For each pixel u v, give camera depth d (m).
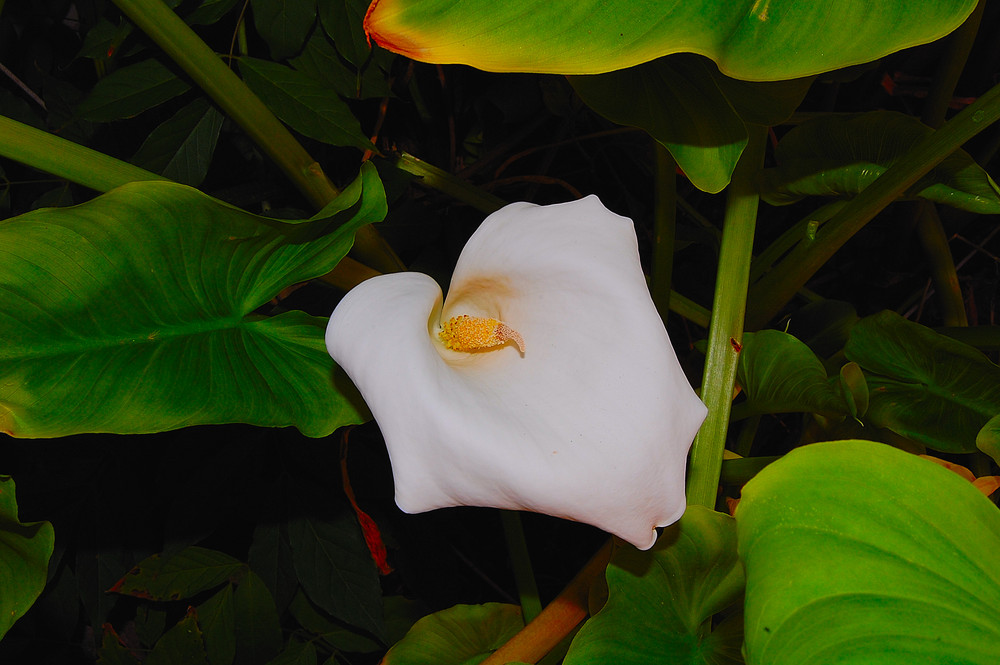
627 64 0.60
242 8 0.83
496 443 0.58
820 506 0.64
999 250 1.26
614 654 0.66
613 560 0.68
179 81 0.81
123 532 0.91
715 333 0.77
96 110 0.80
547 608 0.76
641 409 0.59
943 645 0.61
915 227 1.12
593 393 0.59
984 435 0.74
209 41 0.92
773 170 0.91
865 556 0.63
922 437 0.85
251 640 0.91
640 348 0.60
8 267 0.63
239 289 0.70
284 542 0.91
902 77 1.23
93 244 0.64
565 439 0.59
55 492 0.90
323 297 0.93
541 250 0.62
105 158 0.69
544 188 1.27
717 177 0.70
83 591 0.90
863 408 0.77
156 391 0.67
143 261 0.65
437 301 0.64
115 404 0.66
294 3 0.81
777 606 0.62
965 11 0.59
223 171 1.07
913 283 1.23
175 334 0.68
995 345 0.88
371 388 0.59
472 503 0.58
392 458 0.58
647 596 0.69
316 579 0.89
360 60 0.82
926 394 0.86
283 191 1.02
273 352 0.71
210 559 0.92
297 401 0.70
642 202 1.30
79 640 1.12
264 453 0.90
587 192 1.28
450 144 1.14
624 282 0.60
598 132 1.17
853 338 0.87
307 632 0.99
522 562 0.90
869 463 0.65
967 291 1.27
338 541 0.90
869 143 0.86
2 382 0.64
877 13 0.59
